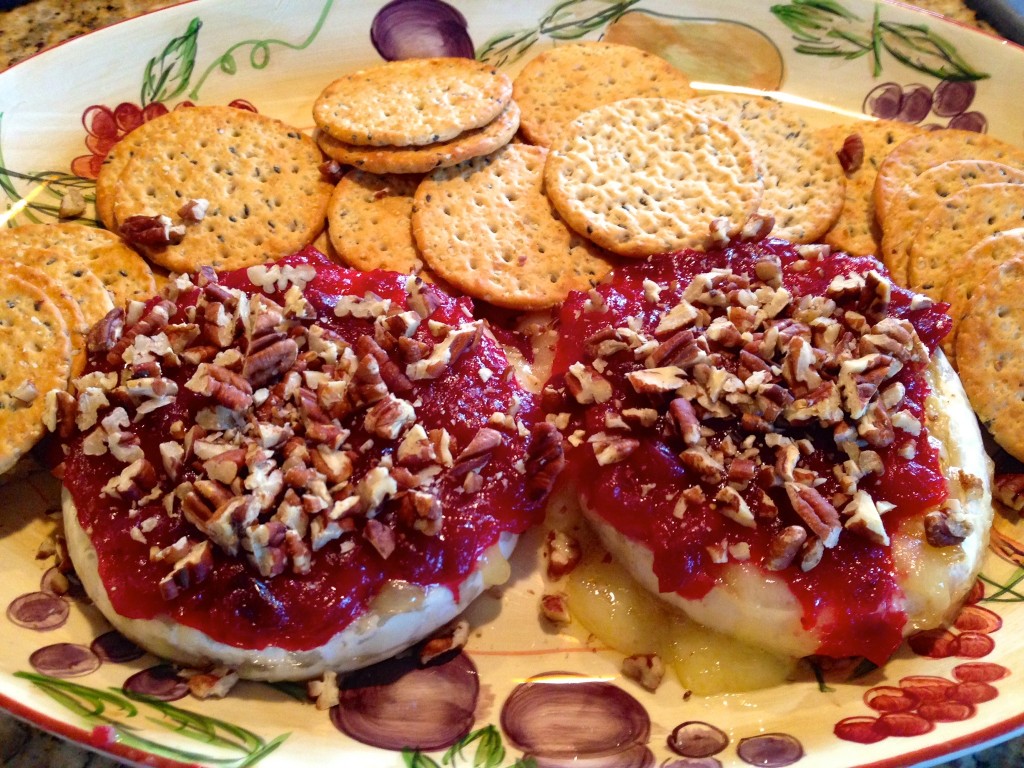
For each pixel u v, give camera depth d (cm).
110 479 20
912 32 30
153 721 18
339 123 27
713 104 29
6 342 22
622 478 21
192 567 18
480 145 26
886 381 21
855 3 30
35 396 21
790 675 20
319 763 18
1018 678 19
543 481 21
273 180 27
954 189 26
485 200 27
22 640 19
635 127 28
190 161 27
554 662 21
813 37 31
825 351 21
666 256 24
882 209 26
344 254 26
